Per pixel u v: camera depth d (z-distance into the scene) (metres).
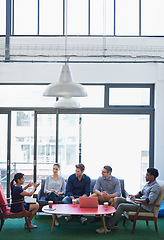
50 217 7.50
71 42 8.45
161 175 8.66
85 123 8.90
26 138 8.91
